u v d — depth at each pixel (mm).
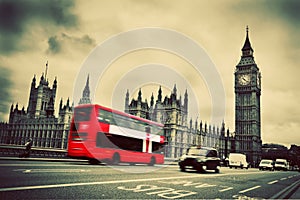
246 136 122250
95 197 6781
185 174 16375
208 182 12453
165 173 16266
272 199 8766
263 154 138125
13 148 26734
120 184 9383
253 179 17203
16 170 11219
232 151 121500
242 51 134125
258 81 134500
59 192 7047
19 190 6934
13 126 146125
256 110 125938
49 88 177625
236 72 131875
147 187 9203
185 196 7965
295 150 132375
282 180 18875
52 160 21703
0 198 5926
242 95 128375
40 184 8070
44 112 172375
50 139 126188
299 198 9453
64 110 125625
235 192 9797
